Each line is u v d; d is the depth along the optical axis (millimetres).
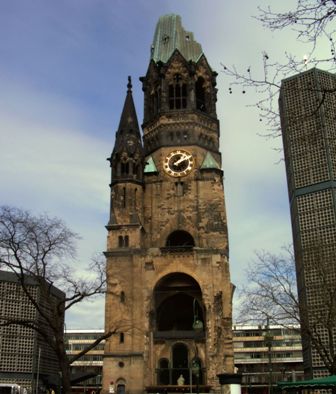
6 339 92250
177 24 118062
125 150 102312
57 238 55812
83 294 52281
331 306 59156
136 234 95250
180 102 109812
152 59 116062
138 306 90312
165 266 92688
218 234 97812
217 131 111125
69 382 48562
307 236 104500
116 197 99000
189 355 89312
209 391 83125
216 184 102000
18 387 83812
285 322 107625
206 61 114812
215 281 90875
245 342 177250
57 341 49531
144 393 84250
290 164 111375
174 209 101375
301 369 167750
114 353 86938
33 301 50531
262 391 159125
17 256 49906
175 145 105750
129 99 109812
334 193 104062
